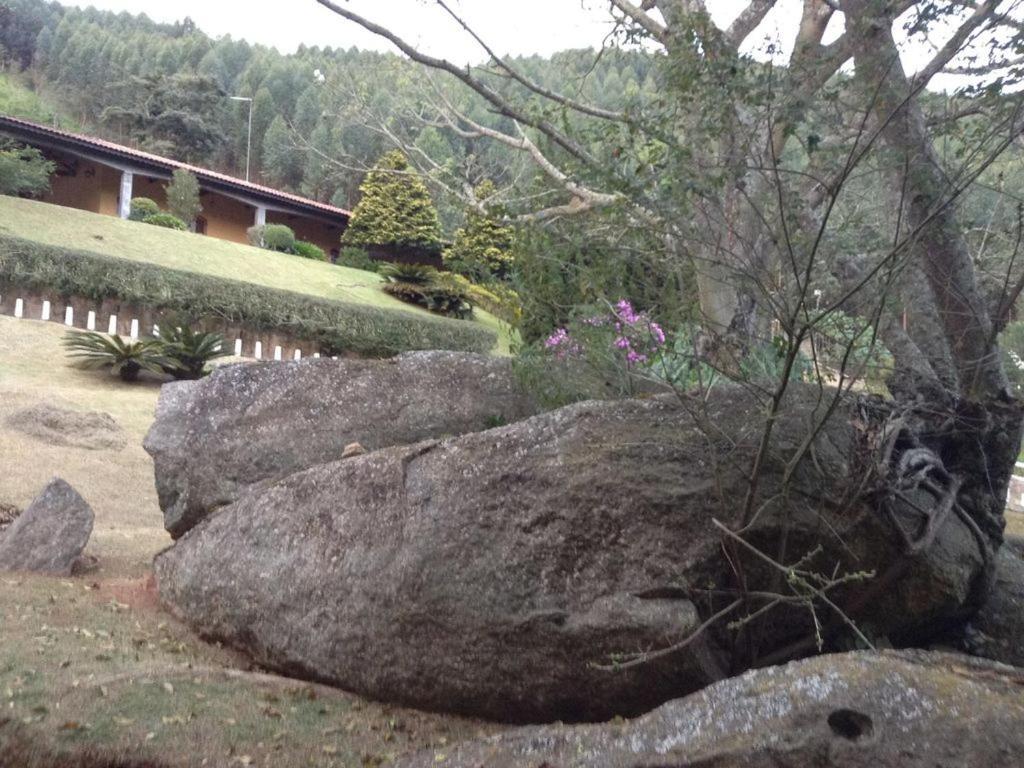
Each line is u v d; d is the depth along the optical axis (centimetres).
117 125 5947
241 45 7625
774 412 451
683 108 519
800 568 501
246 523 603
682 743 352
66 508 772
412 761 414
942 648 588
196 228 4256
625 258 528
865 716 334
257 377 747
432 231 3781
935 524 534
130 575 790
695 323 536
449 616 498
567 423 525
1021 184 613
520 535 498
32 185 3334
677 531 486
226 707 484
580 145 791
